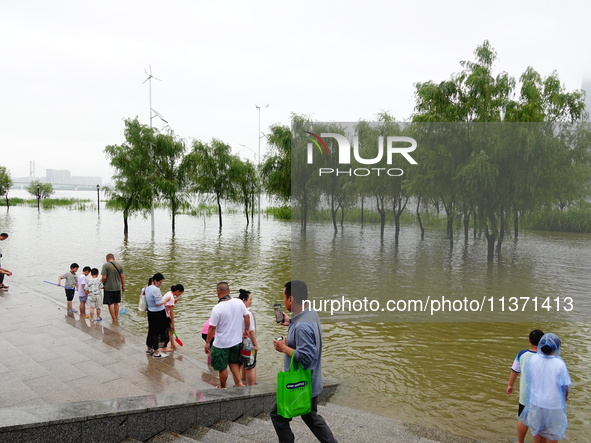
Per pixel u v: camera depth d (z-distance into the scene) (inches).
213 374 280.5
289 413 138.4
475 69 778.8
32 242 1021.8
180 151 1298.0
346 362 336.8
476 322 444.5
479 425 240.8
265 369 313.9
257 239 1128.8
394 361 338.6
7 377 251.9
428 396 277.0
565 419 174.9
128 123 1230.3
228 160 1432.1
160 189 1218.6
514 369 197.0
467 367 327.3
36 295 481.4
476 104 755.4
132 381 259.3
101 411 158.1
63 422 146.6
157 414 173.6
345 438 195.3
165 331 310.5
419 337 394.9
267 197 1423.5
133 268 706.8
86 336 344.5
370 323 438.9
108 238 1122.0
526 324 435.8
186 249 933.2
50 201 2925.7
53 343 322.7
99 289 395.9
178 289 335.0
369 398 274.1
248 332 258.1
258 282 610.5
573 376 308.8
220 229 1392.7
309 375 141.6
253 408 221.5
